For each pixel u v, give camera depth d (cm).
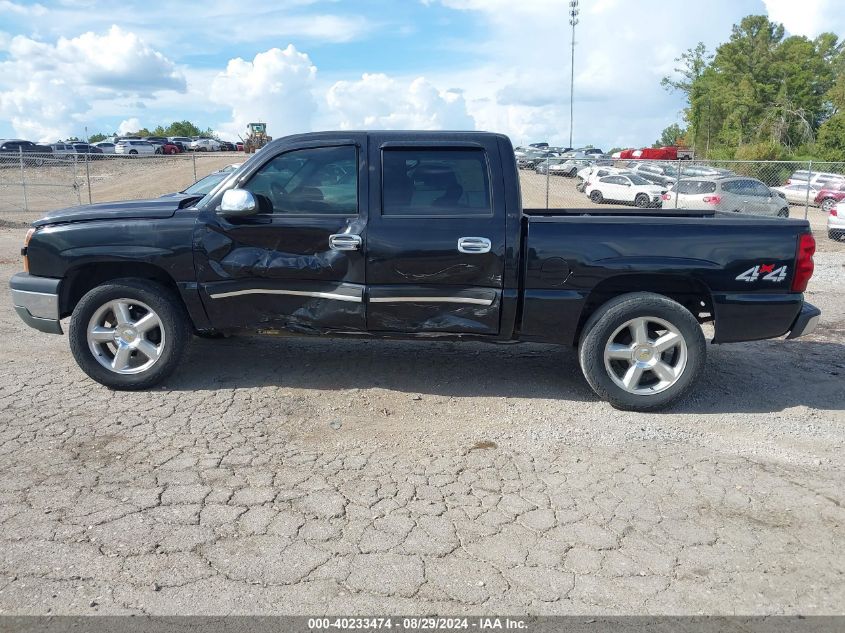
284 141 496
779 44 5775
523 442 436
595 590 291
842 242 1753
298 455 412
